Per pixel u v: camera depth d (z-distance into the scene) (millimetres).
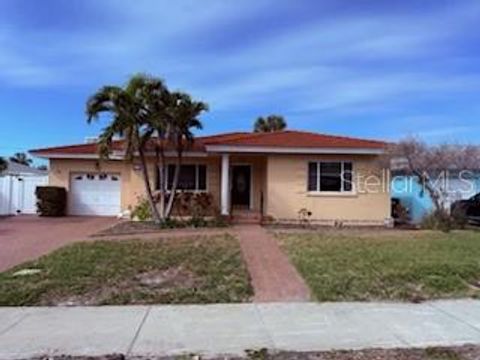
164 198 23812
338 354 7379
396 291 10945
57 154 28875
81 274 12203
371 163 24938
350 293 10789
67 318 9109
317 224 24531
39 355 7324
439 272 12328
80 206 29297
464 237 19141
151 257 14328
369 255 14617
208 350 7527
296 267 13164
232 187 26969
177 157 24578
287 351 7484
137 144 22328
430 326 8711
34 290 10836
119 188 29281
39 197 28359
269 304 10055
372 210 24875
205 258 14219
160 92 21656
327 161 25047
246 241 17469
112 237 19188
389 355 7344
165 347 7656
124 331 8398
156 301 10258
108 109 21484
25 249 16719
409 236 19406
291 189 25000
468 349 7602
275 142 24875
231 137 27500
